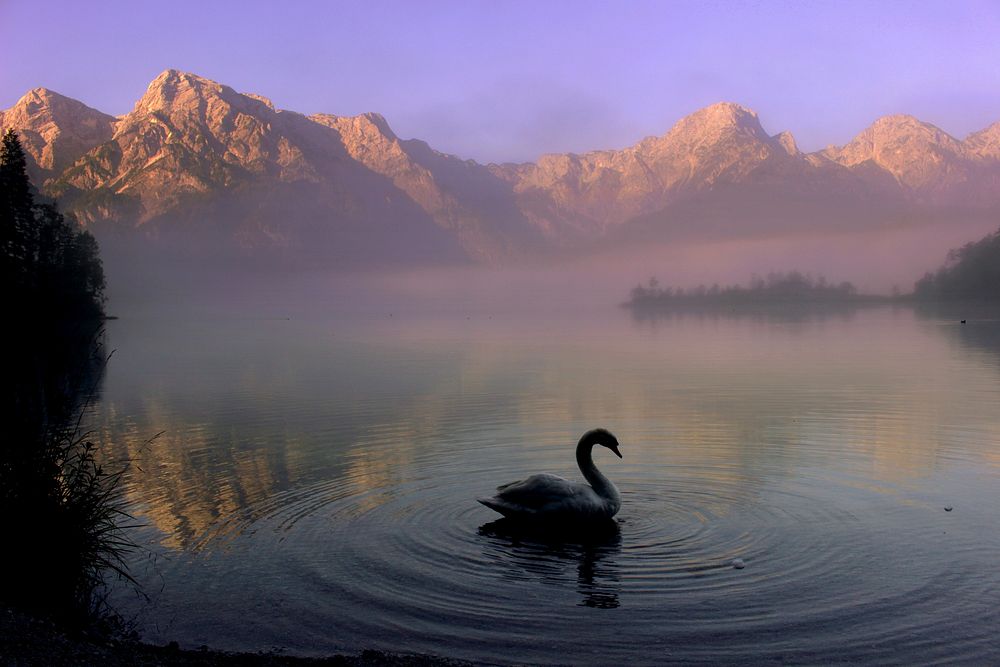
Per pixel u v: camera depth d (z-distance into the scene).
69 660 8.18
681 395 33.91
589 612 11.12
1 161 81.81
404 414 29.55
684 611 11.10
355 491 17.77
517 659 9.81
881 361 50.94
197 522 15.53
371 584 12.24
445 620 10.95
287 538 14.50
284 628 10.78
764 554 13.24
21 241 73.38
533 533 14.66
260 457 21.70
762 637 10.29
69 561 10.83
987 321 121.94
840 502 16.17
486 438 24.00
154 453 22.55
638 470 19.25
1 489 10.84
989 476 18.17
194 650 9.88
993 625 10.52
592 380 41.22
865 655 9.77
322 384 42.12
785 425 25.36
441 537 14.48
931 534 14.14
